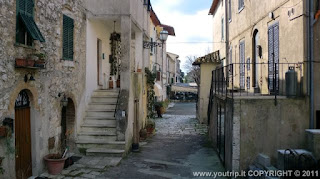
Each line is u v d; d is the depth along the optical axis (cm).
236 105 802
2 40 656
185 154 1169
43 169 849
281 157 739
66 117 1073
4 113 666
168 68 4838
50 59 877
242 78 1394
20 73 724
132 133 1243
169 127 1936
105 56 1488
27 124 793
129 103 1147
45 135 859
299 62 815
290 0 866
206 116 2123
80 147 1070
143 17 1559
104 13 1177
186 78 8075
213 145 1314
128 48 1151
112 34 1502
